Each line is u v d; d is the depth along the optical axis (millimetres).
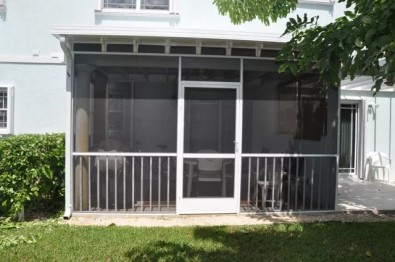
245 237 4691
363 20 2963
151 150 5832
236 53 5844
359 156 9734
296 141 6090
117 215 5727
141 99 5793
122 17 7105
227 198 5945
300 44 3766
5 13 7059
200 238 4617
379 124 9648
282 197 6141
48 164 5508
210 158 5891
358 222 5488
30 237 4500
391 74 3113
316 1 7469
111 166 5801
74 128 5707
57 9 7105
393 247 4332
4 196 5293
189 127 5859
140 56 5758
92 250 4105
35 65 7148
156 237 4609
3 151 5145
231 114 5926
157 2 7188
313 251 4180
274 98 6012
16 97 7117
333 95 6152
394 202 6840
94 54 5688
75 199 5754
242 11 5574
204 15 7195
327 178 6203
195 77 5828
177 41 5578
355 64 3240
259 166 6078
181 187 5852
